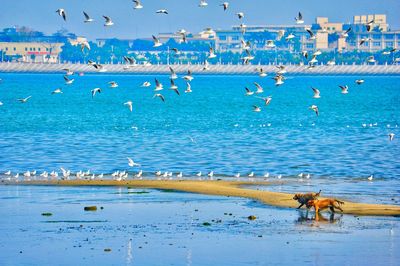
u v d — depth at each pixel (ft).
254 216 201.57
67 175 269.64
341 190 249.55
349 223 196.44
